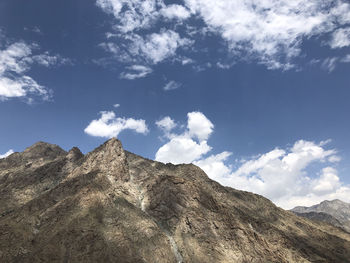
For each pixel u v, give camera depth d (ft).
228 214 419.95
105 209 365.81
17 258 271.69
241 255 359.87
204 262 337.11
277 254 375.04
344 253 469.57
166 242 350.43
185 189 451.12
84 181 419.54
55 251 283.38
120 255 302.45
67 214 337.72
